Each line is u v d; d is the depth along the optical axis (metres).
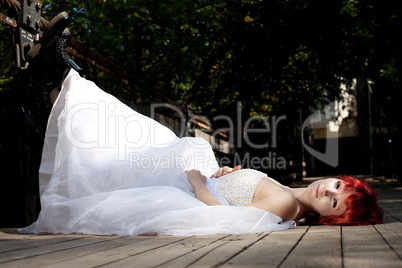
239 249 1.97
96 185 2.89
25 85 3.20
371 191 3.06
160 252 1.90
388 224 2.98
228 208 2.72
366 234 2.47
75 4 6.17
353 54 10.79
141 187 2.91
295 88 11.25
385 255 1.79
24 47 3.19
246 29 9.74
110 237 2.49
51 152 3.16
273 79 10.98
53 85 3.23
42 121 5.42
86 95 3.18
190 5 6.69
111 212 2.64
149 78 8.01
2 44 5.66
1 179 5.80
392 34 10.21
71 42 3.36
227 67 10.52
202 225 2.63
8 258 1.73
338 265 1.59
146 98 7.93
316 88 11.42
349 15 9.96
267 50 9.95
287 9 9.48
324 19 9.52
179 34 7.66
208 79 10.66
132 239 2.38
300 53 11.15
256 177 3.23
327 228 2.88
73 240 2.32
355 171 24.17
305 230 2.78
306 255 1.81
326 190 3.03
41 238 2.42
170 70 8.33
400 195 6.88
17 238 2.41
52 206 2.71
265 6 9.48
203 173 3.54
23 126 3.19
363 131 19.25
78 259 1.72
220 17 7.32
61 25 3.12
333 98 12.23
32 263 1.63
